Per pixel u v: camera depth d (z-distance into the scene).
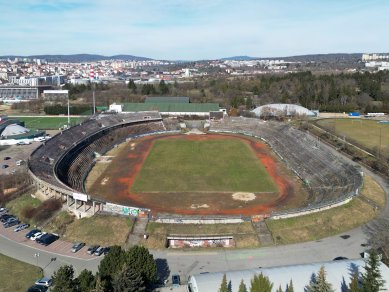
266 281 49.03
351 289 51.03
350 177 109.56
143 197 105.06
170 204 99.88
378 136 173.00
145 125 196.50
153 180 119.44
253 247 75.56
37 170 107.19
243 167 133.12
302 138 157.00
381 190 104.81
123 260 58.81
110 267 58.50
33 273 66.00
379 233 77.44
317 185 112.50
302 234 79.56
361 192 98.50
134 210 86.06
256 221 82.75
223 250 74.69
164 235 78.12
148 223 81.94
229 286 54.75
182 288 61.97
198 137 182.50
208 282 55.28
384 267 57.78
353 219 85.50
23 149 157.75
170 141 174.38
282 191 109.56
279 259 71.06
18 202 97.00
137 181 118.56
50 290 56.09
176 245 77.50
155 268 60.41
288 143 156.62
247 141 173.38
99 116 195.38
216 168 132.00
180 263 69.88
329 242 77.19
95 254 72.44
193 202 101.38
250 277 56.66
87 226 81.94
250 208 97.31
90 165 135.50
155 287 62.16
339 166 119.62
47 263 69.44
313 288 52.66
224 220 83.00
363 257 70.38
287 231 80.19
